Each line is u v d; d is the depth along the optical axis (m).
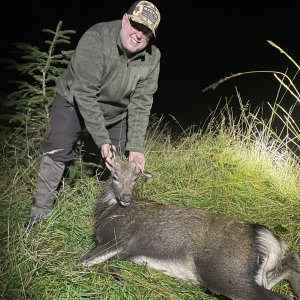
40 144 1.86
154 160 2.15
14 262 1.48
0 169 1.88
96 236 1.74
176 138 2.56
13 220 1.67
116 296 1.47
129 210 1.72
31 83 2.90
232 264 1.50
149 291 1.51
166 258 1.61
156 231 1.64
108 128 1.86
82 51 1.64
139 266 1.63
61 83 1.75
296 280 1.54
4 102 1.92
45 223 1.69
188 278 1.60
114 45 1.65
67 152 1.76
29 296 1.42
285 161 2.25
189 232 1.59
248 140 2.34
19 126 2.04
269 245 1.51
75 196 1.83
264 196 2.05
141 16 1.60
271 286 1.55
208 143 2.34
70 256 1.60
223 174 2.13
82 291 1.46
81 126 1.76
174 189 2.01
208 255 1.54
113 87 1.71
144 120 1.81
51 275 1.49
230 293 1.51
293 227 1.85
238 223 1.56
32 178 1.88
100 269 1.58
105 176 1.95
